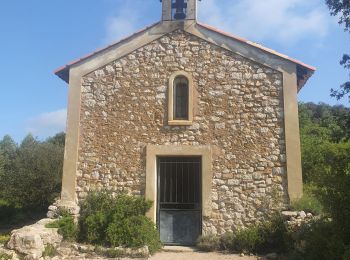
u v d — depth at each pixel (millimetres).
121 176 10781
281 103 10664
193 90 10984
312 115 29812
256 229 9797
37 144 22547
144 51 11375
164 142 10820
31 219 18391
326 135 19094
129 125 11023
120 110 11141
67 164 10938
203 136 10750
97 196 10500
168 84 11070
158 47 11352
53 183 19359
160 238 10602
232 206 10328
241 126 10695
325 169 7625
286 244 9172
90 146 11023
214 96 10914
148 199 10477
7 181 19766
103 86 11312
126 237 9445
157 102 11047
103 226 9781
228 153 10609
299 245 8352
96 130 11102
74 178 10844
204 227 10289
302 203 9797
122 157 10883
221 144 10672
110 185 10758
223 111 10820
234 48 11070
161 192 10891
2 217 18375
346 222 6789
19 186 19266
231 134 10688
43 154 20250
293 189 10148
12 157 22938
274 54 10867
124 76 11305
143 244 9477
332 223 7188
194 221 10656
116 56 11422
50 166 19656
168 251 10000
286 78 10719
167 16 11484
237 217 10250
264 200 10227
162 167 11016
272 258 8953
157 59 11281
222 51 11117
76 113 11211
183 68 11148
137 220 9797
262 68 10898
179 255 9484
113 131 11047
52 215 10391
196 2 11500
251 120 10695
